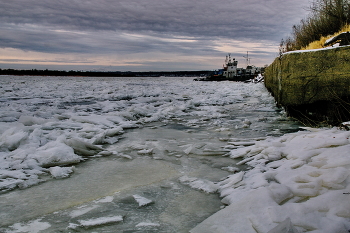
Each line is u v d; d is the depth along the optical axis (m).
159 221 2.02
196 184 2.70
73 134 4.62
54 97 13.37
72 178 2.93
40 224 1.98
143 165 3.36
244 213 1.93
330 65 4.79
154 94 15.31
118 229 1.91
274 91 8.98
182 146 4.22
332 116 4.88
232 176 2.79
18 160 3.32
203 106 9.92
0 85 22.45
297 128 5.25
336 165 2.38
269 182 2.53
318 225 1.70
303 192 2.13
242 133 5.09
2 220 2.04
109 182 2.80
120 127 5.40
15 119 6.53
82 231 1.88
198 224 1.90
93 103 11.12
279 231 1.60
